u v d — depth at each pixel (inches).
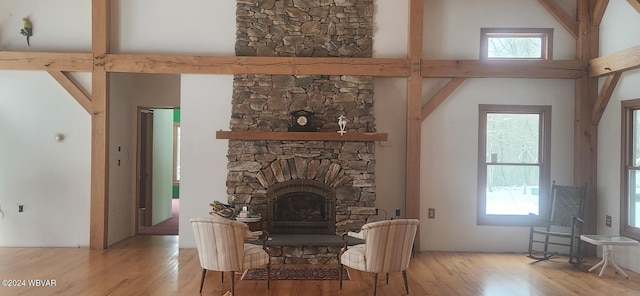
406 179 252.2
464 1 257.3
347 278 203.6
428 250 257.0
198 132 255.8
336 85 249.9
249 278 201.2
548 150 256.4
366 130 248.4
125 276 200.7
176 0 256.8
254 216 233.0
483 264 229.3
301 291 184.7
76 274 202.8
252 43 253.0
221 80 255.1
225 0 256.4
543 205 256.5
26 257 232.2
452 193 257.3
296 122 245.0
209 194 255.9
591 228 246.8
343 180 245.4
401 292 184.4
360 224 244.5
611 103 235.5
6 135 255.3
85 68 249.9
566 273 213.3
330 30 253.8
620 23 227.6
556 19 254.5
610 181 236.2
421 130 256.8
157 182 347.3
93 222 251.3
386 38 255.6
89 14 256.5
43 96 254.7
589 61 245.8
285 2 253.3
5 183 255.3
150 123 333.7
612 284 195.9
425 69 249.6
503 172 259.3
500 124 259.8
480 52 257.1
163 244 269.0
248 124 248.5
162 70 250.5
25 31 253.4
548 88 256.8
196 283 191.9
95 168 250.8
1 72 254.2
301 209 249.4
